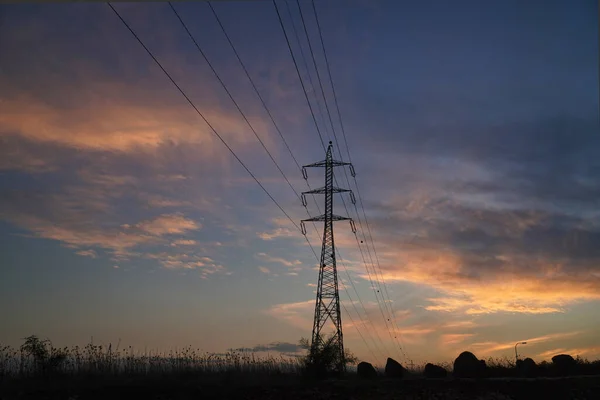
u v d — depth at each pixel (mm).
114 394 31672
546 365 47219
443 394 35094
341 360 44688
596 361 47469
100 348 37531
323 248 64125
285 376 41000
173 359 39094
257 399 32844
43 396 30375
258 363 41094
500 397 35438
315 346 43906
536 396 36750
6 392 30375
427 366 43750
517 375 46031
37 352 36000
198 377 36906
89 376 35188
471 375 41875
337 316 61031
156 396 31875
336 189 65688
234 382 35469
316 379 40719
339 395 33969
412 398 34031
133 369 37438
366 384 36281
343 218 65000
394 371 43062
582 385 38406
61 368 36094
